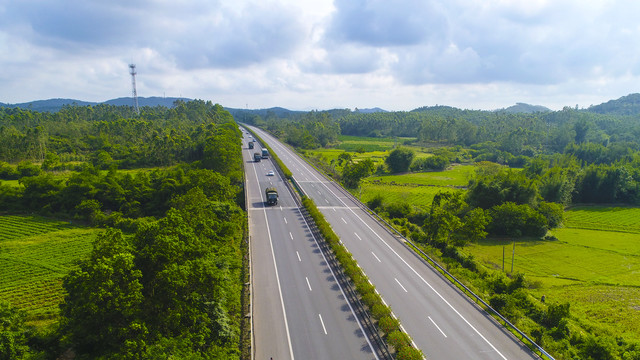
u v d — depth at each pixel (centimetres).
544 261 7500
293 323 4097
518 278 5603
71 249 6931
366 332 3956
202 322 3556
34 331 3469
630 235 9188
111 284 2967
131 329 3014
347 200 9231
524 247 8281
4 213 8775
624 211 11594
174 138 14125
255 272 5278
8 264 6225
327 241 6134
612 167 12494
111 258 3128
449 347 3725
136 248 3662
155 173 10344
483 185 10175
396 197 11756
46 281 5681
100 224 8294
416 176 15788
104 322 3073
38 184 9088
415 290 4866
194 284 3488
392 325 3756
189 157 14112
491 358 3578
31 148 13662
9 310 3406
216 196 7831
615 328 4988
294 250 6053
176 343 3052
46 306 4962
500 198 10025
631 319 5272
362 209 8506
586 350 3984
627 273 6956
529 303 4972
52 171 12000
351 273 4853
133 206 9050
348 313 4303
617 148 17212
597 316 5353
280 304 4475
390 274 5306
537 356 3625
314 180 11288
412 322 4144
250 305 4288
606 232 9438
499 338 3897
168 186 9244
